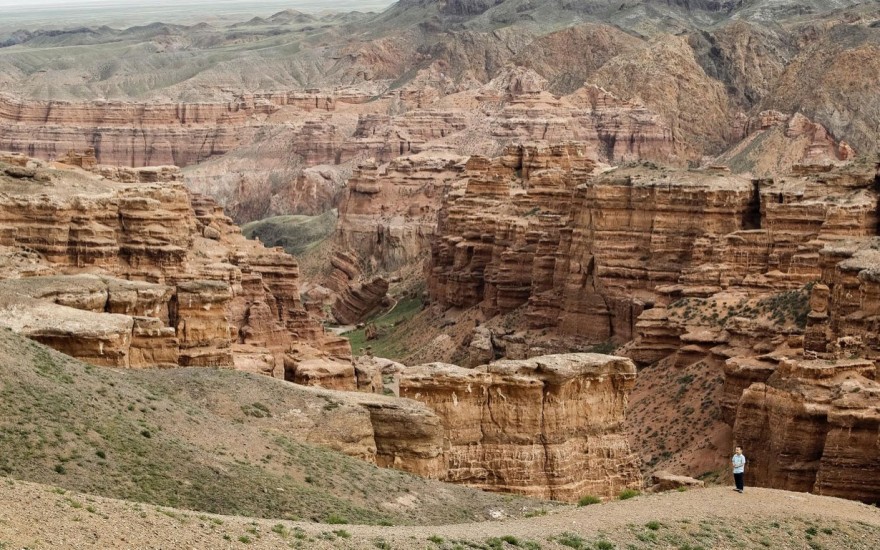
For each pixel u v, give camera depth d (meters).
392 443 70.06
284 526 47.25
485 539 51.28
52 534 38.59
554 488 74.56
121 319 76.00
